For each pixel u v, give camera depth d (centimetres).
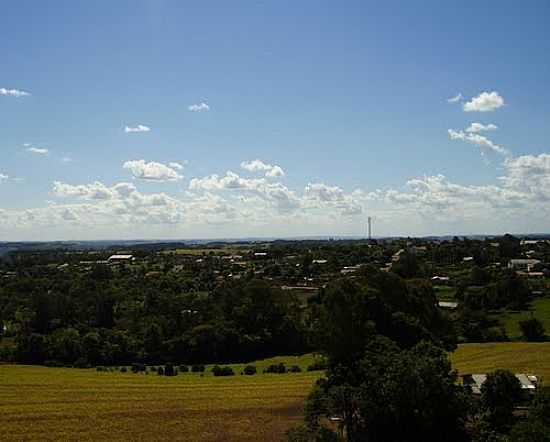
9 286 18575
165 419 7300
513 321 13900
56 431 6756
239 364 12262
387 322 8712
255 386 9219
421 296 9844
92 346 12369
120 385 9325
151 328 12862
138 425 7044
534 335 12362
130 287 18450
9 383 9281
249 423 7125
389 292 9294
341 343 7894
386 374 6341
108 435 6650
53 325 14300
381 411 6206
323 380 7238
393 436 6203
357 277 9906
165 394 8625
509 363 9531
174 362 12612
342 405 6259
